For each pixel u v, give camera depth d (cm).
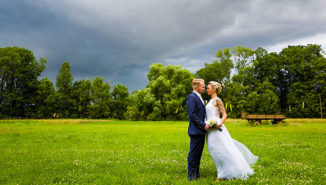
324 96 4753
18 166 644
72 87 6312
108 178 509
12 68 5269
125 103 6316
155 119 5316
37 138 1441
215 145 511
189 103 519
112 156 791
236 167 498
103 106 6106
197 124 504
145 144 1120
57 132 1917
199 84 540
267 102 4753
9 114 5112
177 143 1142
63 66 6269
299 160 689
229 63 5469
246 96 5197
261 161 675
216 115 541
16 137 1505
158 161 700
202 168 615
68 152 887
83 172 577
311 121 3241
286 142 1119
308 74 4994
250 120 2844
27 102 5412
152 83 5559
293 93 4991
